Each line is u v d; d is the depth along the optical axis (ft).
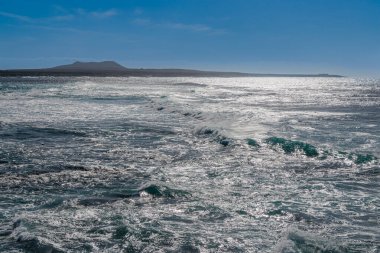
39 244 19.43
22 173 34.78
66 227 21.84
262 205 26.81
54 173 34.99
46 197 27.91
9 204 26.20
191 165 39.11
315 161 40.75
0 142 49.44
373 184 32.78
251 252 19.30
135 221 23.12
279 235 21.56
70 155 42.83
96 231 21.36
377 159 40.11
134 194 28.63
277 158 42.04
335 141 51.72
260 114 82.58
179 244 20.10
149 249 19.44
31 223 22.24
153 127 63.98
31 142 49.90
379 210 26.17
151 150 46.32
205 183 32.37
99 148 47.06
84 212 24.52
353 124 70.23
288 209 26.03
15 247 19.24
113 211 24.89
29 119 70.79
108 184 31.63
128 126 64.85
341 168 38.06
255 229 22.43
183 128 63.16
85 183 31.96
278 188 31.22
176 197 28.22
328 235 21.76
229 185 31.91
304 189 31.07
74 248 19.24
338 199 28.50
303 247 19.20
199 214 24.76
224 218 24.16
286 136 54.90
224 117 73.20
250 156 43.06
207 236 21.20
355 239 21.16
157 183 30.73
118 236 20.80
